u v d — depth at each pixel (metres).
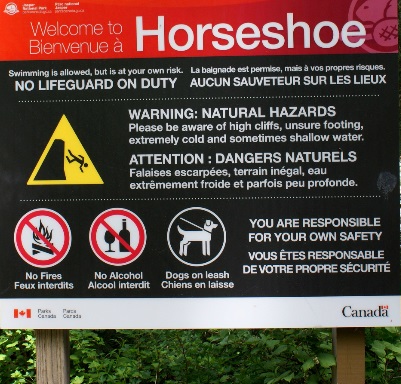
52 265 3.24
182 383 3.94
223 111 3.19
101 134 3.21
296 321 3.19
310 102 3.18
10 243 3.24
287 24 3.17
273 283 3.20
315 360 3.49
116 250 3.22
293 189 3.19
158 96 3.21
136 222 3.22
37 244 3.24
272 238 3.19
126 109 3.21
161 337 4.30
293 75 3.18
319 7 3.17
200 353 4.05
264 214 3.19
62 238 3.23
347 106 3.17
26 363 4.28
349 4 3.16
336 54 3.17
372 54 3.17
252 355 3.84
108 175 3.22
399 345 3.54
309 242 3.19
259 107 3.19
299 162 3.19
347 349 3.27
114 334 4.59
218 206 3.20
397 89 3.16
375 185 3.17
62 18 3.21
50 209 3.23
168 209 3.21
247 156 3.19
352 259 3.18
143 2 3.19
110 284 3.23
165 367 4.06
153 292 3.22
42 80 3.22
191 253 3.21
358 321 3.18
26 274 3.24
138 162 3.21
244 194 3.20
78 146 3.22
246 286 3.20
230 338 3.97
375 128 3.17
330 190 3.18
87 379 4.03
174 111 3.20
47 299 3.24
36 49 3.22
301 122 3.18
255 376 3.77
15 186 3.23
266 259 3.20
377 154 3.17
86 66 3.21
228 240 3.20
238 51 3.19
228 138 3.20
